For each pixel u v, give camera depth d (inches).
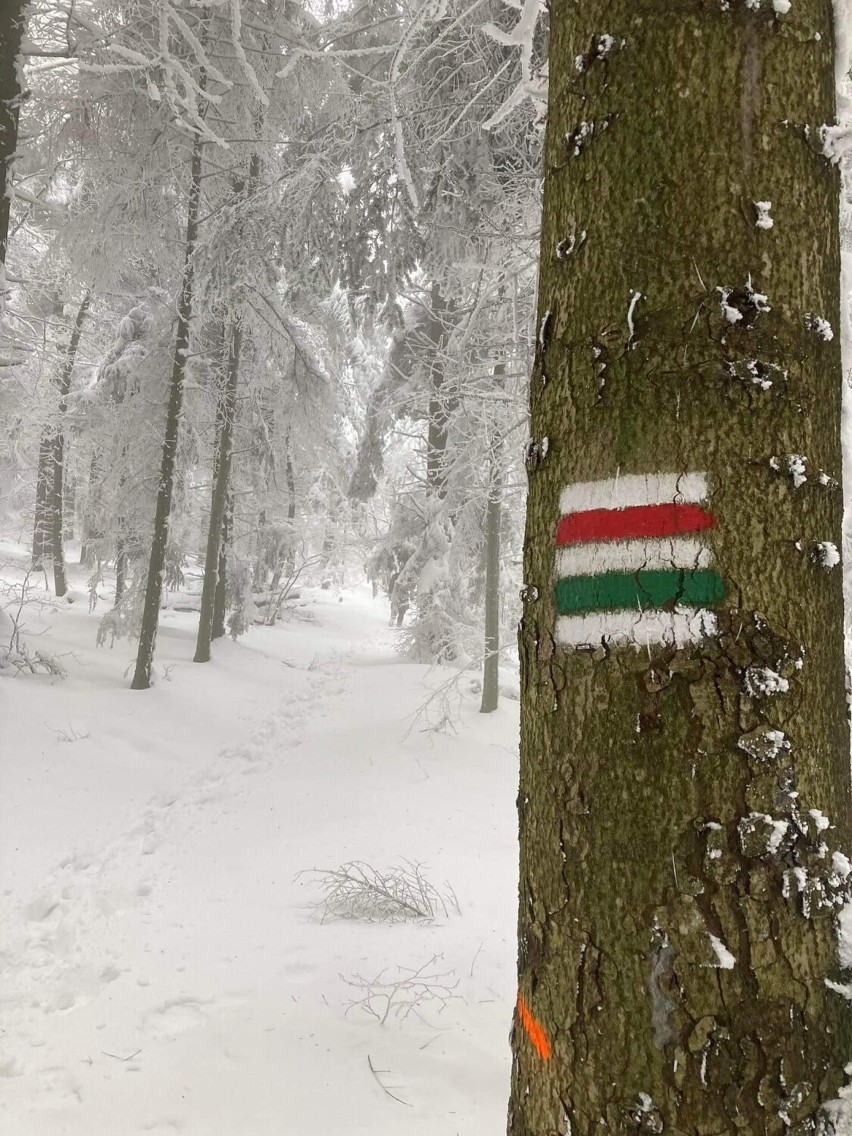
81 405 582.9
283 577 971.3
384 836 247.1
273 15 342.3
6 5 262.2
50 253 436.1
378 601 1187.3
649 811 42.2
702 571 42.6
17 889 198.5
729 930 40.8
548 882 46.5
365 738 358.3
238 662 528.7
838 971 42.6
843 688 46.2
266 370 564.4
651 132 44.9
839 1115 40.9
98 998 138.8
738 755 41.6
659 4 45.2
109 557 534.3
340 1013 129.6
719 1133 40.1
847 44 47.9
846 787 45.4
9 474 937.5
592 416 45.9
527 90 86.7
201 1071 114.2
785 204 44.3
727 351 43.2
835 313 47.1
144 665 415.2
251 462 611.5
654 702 42.6
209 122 386.9
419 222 307.6
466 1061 116.6
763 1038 40.4
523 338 262.7
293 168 306.0
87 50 270.4
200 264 425.4
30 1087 111.5
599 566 44.8
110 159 375.9
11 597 656.4
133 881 205.9
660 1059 41.2
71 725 342.3
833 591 45.6
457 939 163.3
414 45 233.1
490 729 370.0
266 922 174.9
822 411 45.6
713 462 43.0
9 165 285.0
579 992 44.0
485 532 455.8
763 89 44.3
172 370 457.4
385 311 447.5
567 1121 44.2
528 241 249.8
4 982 147.6
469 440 373.7
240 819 267.0
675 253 44.0
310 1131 100.9
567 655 46.1
